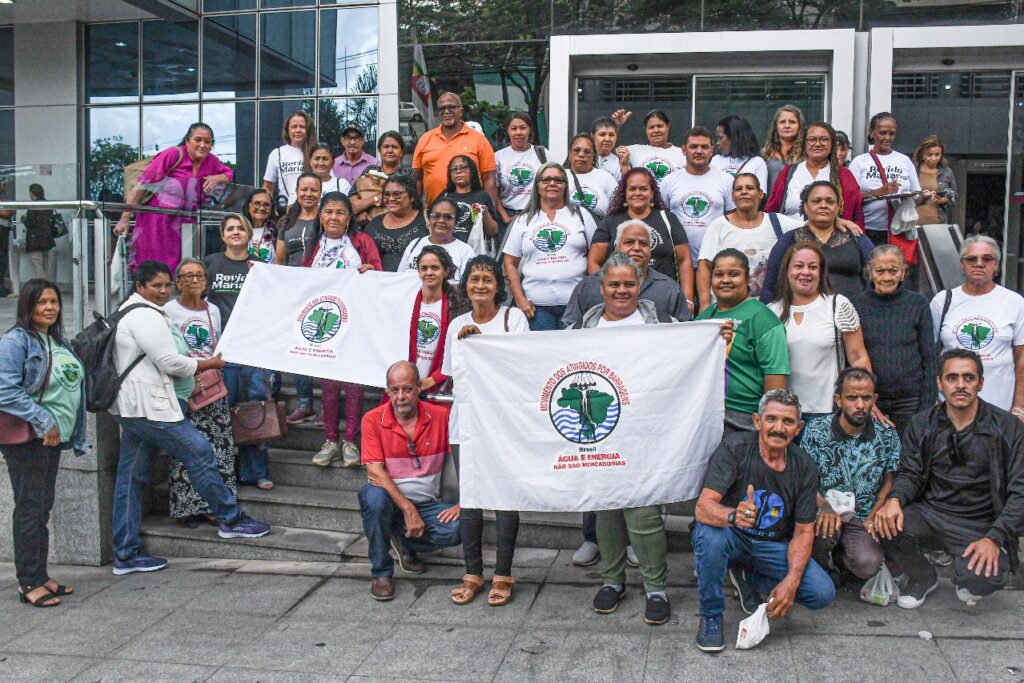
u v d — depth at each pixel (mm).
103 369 5977
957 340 5898
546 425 5090
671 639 4832
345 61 12883
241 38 13250
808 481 4809
